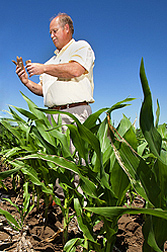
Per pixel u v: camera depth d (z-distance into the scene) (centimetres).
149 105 51
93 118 79
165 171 60
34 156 76
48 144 104
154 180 60
